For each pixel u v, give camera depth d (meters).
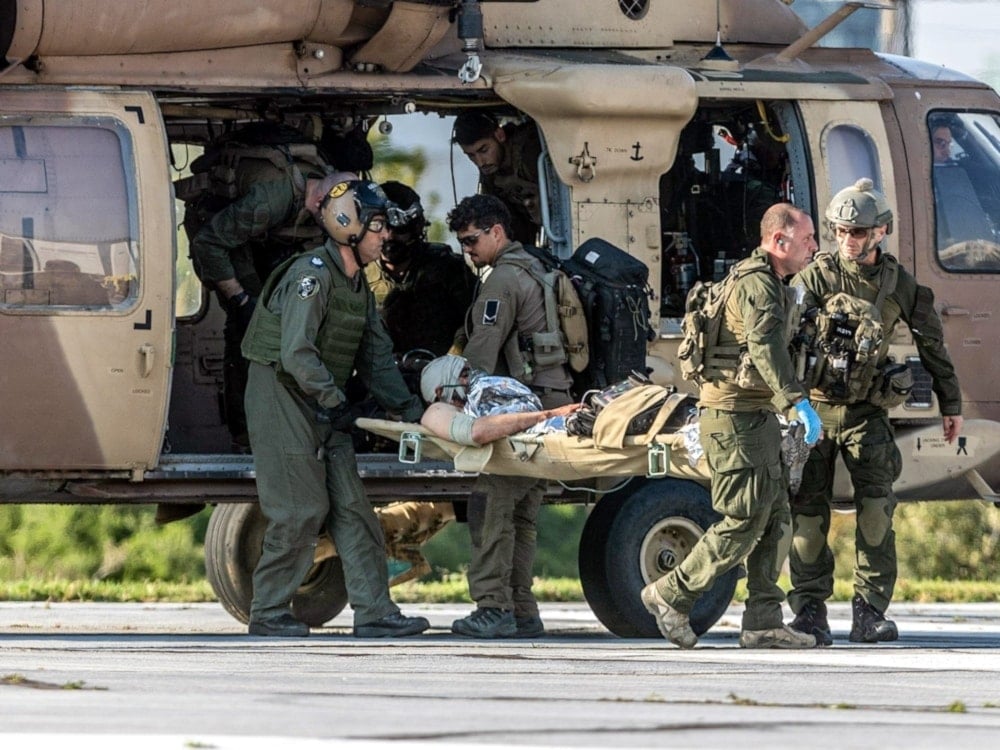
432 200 35.59
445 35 31.25
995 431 32.72
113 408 26.94
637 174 30.64
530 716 13.77
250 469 28.02
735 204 33.59
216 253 29.31
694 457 24.59
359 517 27.30
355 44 29.27
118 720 13.15
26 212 26.52
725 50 33.12
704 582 24.67
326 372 26.11
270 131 29.59
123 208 27.05
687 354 24.11
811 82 32.38
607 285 27.09
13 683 16.58
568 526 74.12
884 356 27.50
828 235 31.94
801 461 24.88
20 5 25.98
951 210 32.94
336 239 26.61
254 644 24.39
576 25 32.41
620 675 18.83
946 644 27.41
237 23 27.62
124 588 49.19
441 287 31.91
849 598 51.00
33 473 26.88
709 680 18.31
